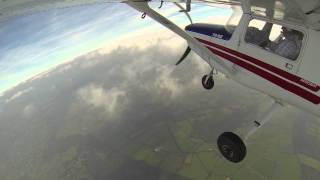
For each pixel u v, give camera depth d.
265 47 5.81
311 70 5.02
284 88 5.59
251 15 6.03
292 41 5.34
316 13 4.12
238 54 6.46
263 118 6.21
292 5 4.25
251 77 6.28
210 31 7.41
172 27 6.00
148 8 6.01
